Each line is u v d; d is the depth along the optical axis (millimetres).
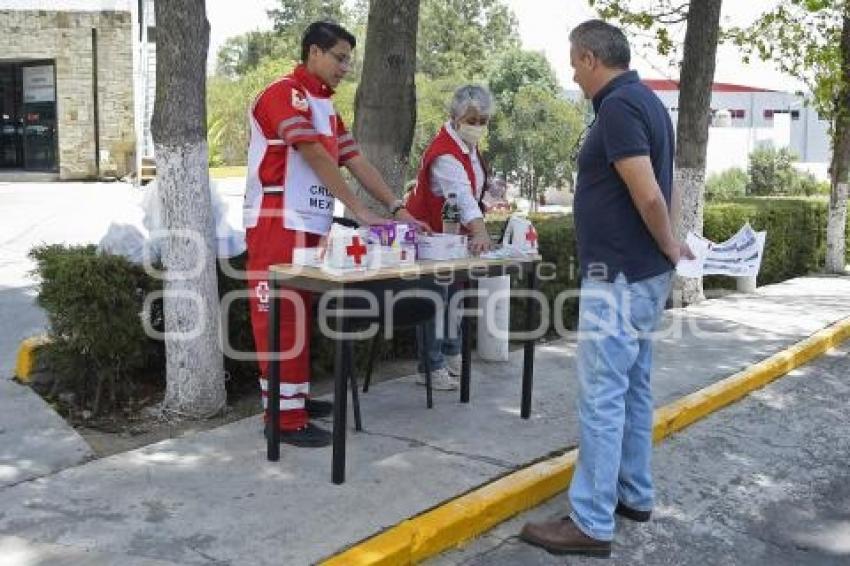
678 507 4582
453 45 50156
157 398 5551
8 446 4762
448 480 4434
